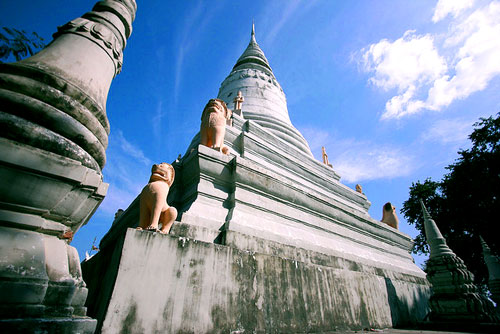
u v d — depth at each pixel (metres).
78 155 3.22
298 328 4.88
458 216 20.58
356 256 8.50
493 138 19.84
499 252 18.83
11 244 2.58
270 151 10.48
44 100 3.10
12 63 3.09
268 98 16.88
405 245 12.84
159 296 3.59
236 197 6.78
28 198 2.78
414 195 24.44
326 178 12.34
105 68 3.96
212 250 4.41
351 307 6.18
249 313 4.37
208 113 8.05
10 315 2.25
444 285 8.12
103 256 5.13
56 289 2.68
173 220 4.80
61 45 3.63
